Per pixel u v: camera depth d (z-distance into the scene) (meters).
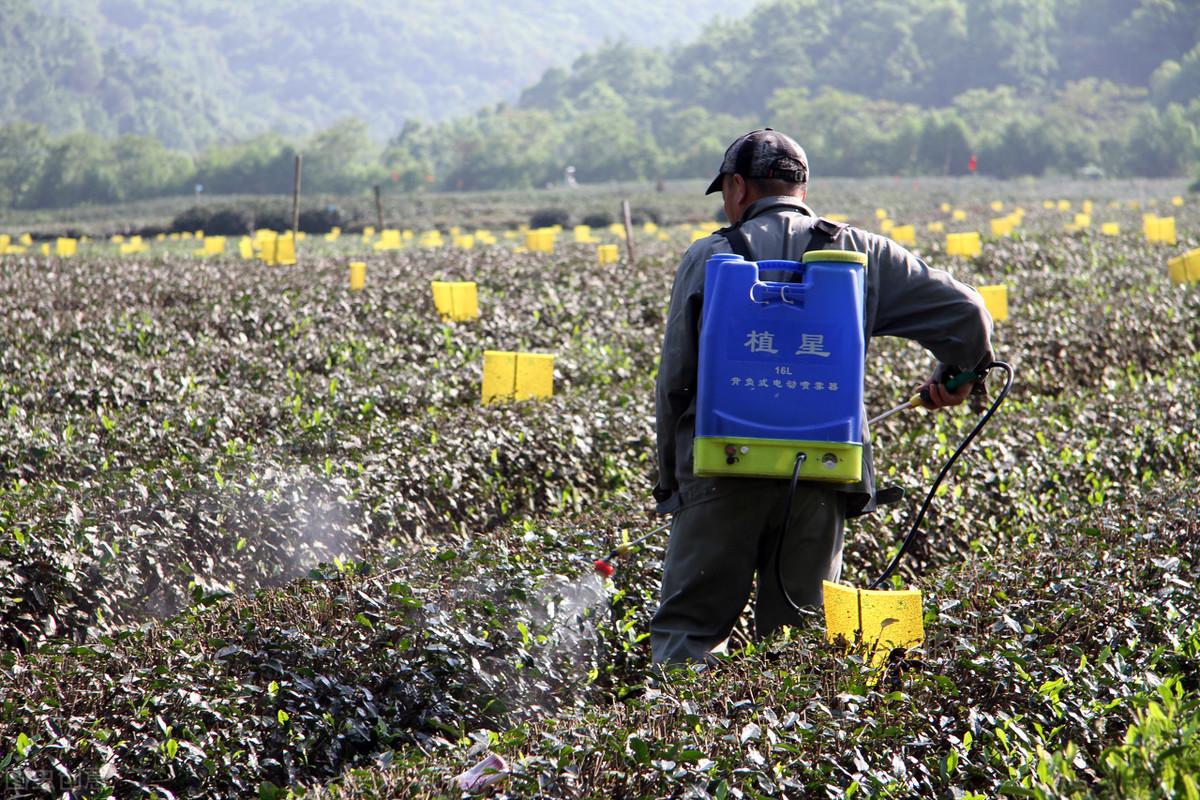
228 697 11.88
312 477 19.06
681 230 134.50
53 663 12.34
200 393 26.11
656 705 10.50
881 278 12.11
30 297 42.53
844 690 10.59
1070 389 30.28
